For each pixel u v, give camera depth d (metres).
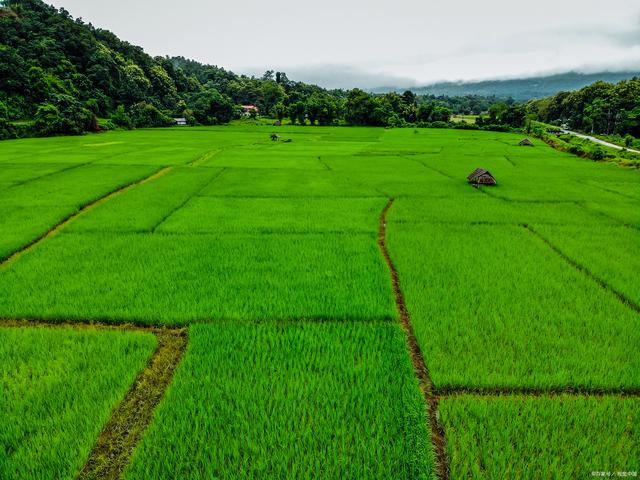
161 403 5.74
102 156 35.53
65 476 4.62
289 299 9.16
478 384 6.27
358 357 7.00
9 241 12.95
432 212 17.97
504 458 4.82
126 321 8.29
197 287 9.79
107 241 13.40
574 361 6.87
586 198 21.06
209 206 18.72
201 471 4.70
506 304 8.97
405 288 9.83
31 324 8.16
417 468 4.72
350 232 14.89
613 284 10.19
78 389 6.04
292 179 26.36
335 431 5.21
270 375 6.42
